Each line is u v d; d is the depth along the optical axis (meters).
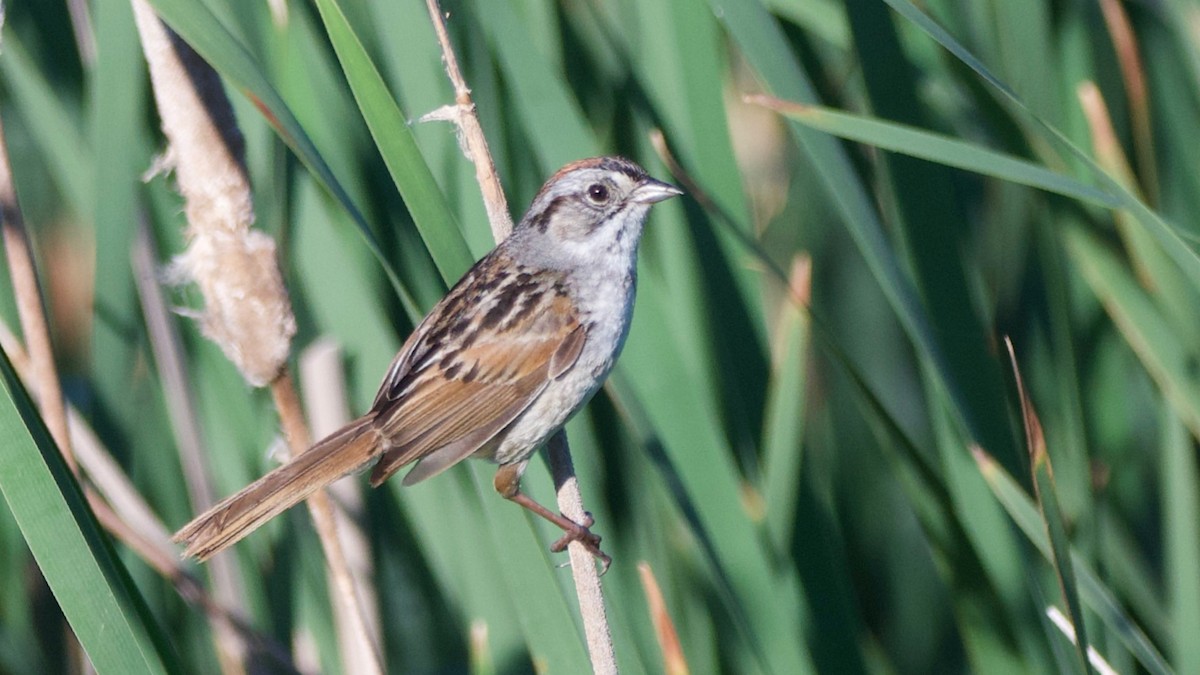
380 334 3.78
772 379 3.77
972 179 3.82
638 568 3.77
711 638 3.77
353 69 3.70
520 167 3.78
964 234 3.79
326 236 3.77
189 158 3.73
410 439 3.74
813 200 3.83
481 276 3.76
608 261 3.76
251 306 3.74
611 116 3.78
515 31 3.74
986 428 3.74
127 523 3.77
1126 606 3.79
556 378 3.75
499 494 3.72
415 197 3.71
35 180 3.85
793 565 3.76
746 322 3.77
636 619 3.77
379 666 3.75
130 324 3.77
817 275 3.83
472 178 3.77
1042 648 3.74
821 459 3.82
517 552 3.72
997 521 3.74
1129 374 3.81
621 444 3.78
